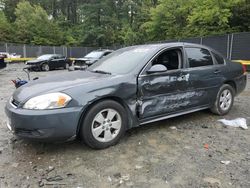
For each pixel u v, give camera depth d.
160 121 5.02
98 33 42.00
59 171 3.18
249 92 8.34
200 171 3.16
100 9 43.69
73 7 57.47
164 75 4.29
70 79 4.00
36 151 3.73
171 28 27.59
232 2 19.62
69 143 3.97
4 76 14.42
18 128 3.43
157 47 4.48
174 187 2.84
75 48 35.19
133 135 4.31
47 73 16.91
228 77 5.39
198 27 21.84
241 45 14.40
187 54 4.75
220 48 15.66
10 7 50.78
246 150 3.76
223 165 3.31
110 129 3.83
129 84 3.91
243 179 2.98
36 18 41.50
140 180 2.98
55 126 3.33
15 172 3.17
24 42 39.91
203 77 4.87
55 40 42.38
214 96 5.18
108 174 3.11
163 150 3.75
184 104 4.62
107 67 4.55
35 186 2.88
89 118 3.60
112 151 3.71
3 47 30.27
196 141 4.08
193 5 25.59
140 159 3.47
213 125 4.83
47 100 3.36
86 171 3.18
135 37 32.88
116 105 3.82
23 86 4.05
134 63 4.22
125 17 43.97
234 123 4.89
